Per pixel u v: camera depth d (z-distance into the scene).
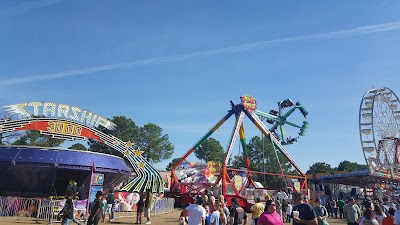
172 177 44.44
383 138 54.28
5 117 28.05
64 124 29.88
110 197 23.39
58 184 29.92
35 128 28.70
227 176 39.94
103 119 32.50
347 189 62.22
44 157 26.97
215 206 12.64
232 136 42.59
